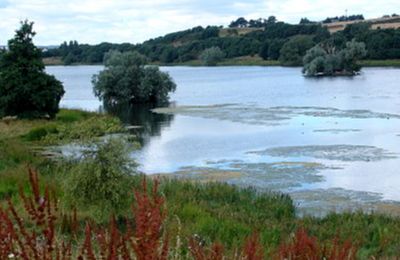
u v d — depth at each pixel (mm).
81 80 143375
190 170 29781
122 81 73938
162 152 35656
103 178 15719
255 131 44281
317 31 189500
